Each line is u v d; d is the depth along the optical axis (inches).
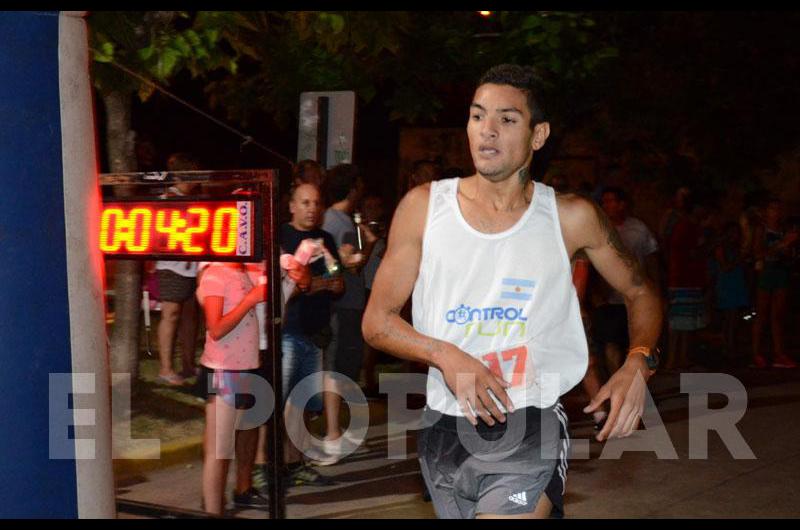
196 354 477.1
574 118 637.3
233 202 210.1
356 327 353.7
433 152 781.3
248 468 280.7
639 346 163.9
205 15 358.3
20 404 162.7
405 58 530.3
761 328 577.3
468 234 156.2
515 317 157.4
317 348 315.6
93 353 171.6
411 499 303.7
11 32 161.3
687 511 295.4
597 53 515.2
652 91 693.3
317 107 351.9
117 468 328.8
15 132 161.8
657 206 813.2
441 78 544.4
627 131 700.7
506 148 154.3
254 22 370.0
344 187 348.8
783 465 349.4
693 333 574.6
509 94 155.2
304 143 354.3
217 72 647.8
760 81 724.0
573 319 160.4
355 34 383.6
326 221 348.2
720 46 703.1
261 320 262.4
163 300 408.2
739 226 583.2
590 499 307.1
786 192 872.3
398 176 795.4
